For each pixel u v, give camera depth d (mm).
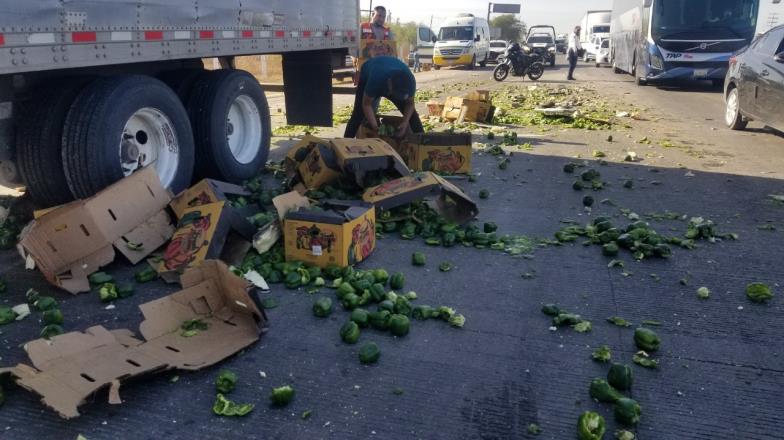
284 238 5004
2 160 5191
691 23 20812
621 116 14875
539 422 3152
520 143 11148
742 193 7523
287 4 8055
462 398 3346
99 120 5137
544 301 4523
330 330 4070
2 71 4035
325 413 3215
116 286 4574
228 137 7754
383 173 7078
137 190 5172
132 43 5273
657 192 7598
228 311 4117
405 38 66500
